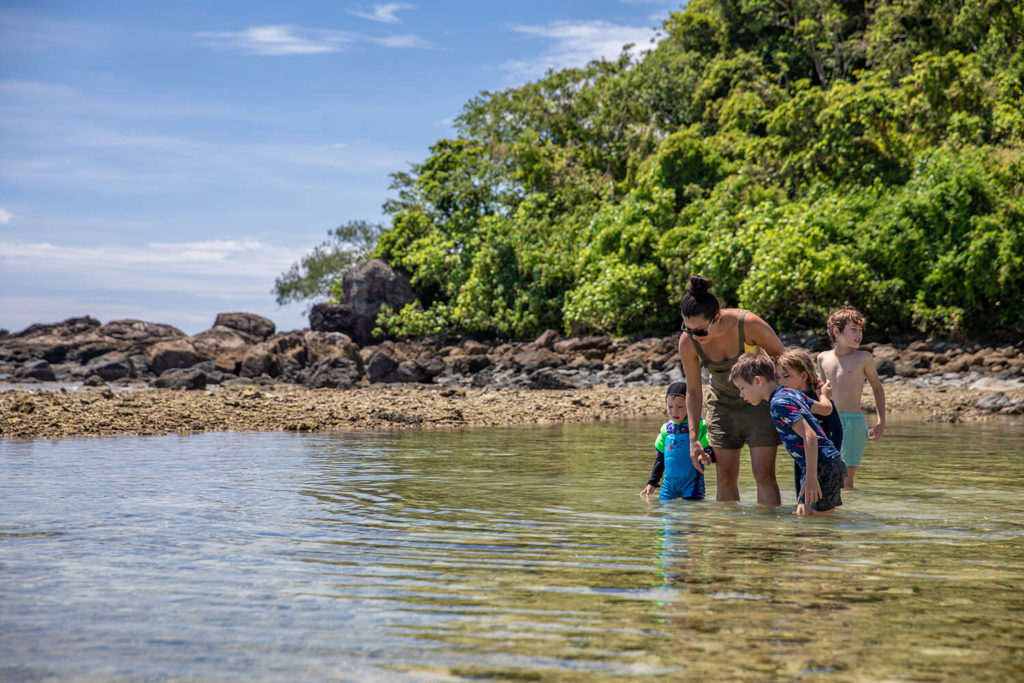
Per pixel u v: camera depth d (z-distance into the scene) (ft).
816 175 100.89
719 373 19.77
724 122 128.67
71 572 12.49
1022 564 13.10
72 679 8.22
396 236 147.54
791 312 91.81
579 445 33.40
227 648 9.13
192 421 41.06
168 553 13.82
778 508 18.95
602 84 140.97
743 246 90.99
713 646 9.15
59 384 100.78
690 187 110.42
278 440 34.86
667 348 89.97
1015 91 90.07
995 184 81.61
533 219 126.41
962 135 89.92
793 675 8.29
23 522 16.46
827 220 87.56
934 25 112.98
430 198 144.36
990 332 81.82
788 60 140.15
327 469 25.44
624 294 103.24
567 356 93.71
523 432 39.50
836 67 129.80
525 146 133.28
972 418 45.24
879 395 22.61
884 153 96.99
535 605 10.78
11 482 22.04
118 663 8.66
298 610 10.57
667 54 150.92
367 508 18.47
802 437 17.97
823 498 18.06
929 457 28.53
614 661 8.69
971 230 80.28
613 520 17.22
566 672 8.38
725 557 13.62
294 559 13.44
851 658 8.77
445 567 12.90
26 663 8.66
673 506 19.12
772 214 92.89
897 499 19.98
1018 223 78.43
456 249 135.95
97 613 10.41
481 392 66.03
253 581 12.01
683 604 10.80
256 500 19.42
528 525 16.58
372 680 8.20
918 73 94.43
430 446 32.78
